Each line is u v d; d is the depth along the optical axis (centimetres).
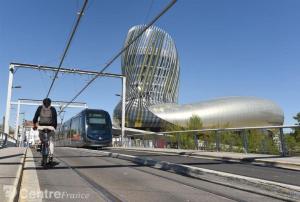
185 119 11962
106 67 2911
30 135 6762
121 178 966
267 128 1748
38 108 1117
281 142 1648
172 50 15038
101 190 773
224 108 12100
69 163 1369
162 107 12712
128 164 1373
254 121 12381
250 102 12481
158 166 1259
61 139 5156
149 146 3562
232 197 732
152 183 891
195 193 768
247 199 716
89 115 3741
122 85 4959
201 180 970
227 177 908
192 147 2525
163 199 695
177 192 773
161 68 14700
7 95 4531
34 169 1101
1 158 1384
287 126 1616
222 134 2128
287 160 1357
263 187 794
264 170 1170
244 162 1490
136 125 13550
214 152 2028
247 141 1888
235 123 12156
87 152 2244
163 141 3133
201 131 2392
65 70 4588
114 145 5156
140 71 14450
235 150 1989
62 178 937
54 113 1123
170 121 12100
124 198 696
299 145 1541
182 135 2702
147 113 13175
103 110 3844
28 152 1961
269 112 12631
